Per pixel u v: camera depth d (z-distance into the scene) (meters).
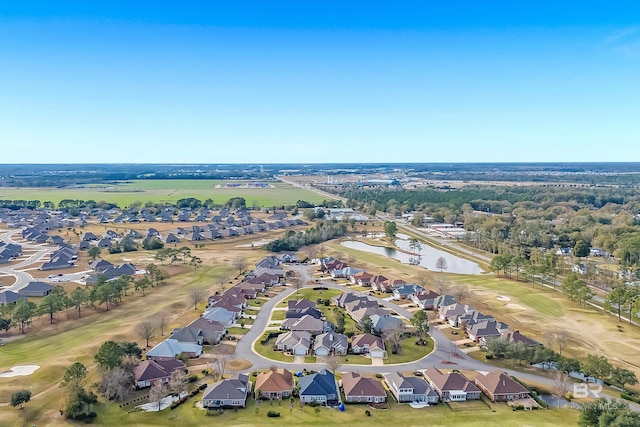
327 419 97.38
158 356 122.31
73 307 166.00
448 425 94.88
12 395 96.25
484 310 170.62
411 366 125.00
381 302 183.00
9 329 143.62
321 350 131.62
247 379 111.88
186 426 92.81
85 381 107.88
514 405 104.69
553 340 140.12
